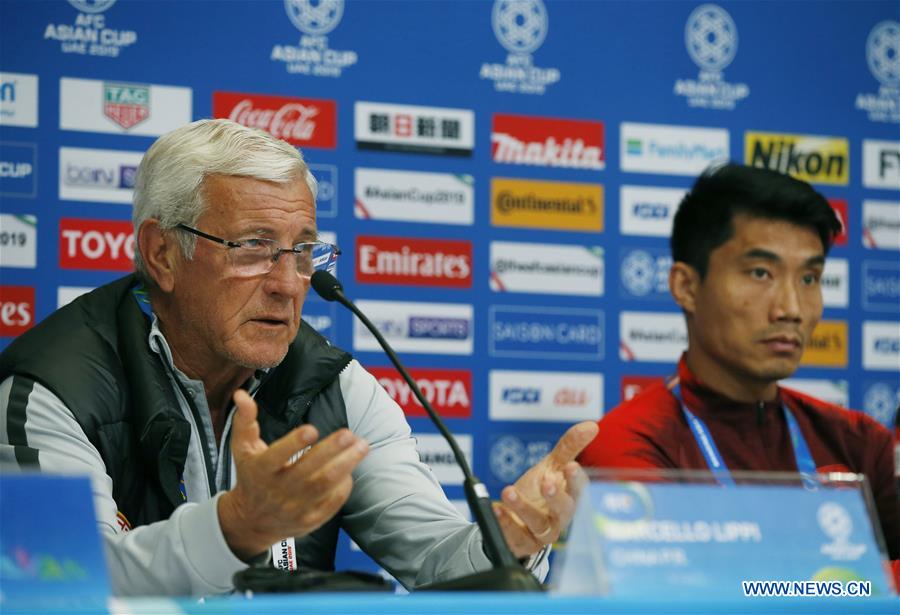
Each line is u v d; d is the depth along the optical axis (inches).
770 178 189.2
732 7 220.4
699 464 184.4
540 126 207.9
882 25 229.0
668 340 211.9
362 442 89.5
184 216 124.9
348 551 194.9
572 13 211.5
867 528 76.9
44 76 183.9
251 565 95.0
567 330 206.8
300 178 127.7
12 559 61.4
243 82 193.6
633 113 213.3
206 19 192.2
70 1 185.6
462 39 205.0
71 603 61.6
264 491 88.6
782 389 194.2
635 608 60.6
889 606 63.6
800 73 223.5
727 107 218.8
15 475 62.6
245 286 123.6
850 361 220.5
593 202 209.8
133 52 188.4
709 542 72.5
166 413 122.2
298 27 196.7
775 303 186.5
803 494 76.1
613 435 183.8
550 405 205.3
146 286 131.7
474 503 91.0
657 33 215.8
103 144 186.2
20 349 125.3
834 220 190.7
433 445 198.1
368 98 199.5
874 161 226.1
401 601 58.3
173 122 189.9
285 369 134.4
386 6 201.6
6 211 181.5
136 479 123.0
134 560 97.0
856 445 194.4
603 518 71.2
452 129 203.3
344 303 115.6
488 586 73.0
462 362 200.8
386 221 198.7
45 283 182.7
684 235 193.6
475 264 202.7
